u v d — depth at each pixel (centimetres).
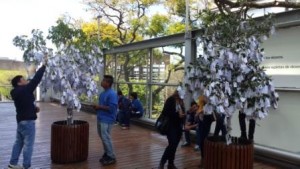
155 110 986
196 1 1280
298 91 588
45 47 553
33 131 492
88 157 607
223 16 434
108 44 703
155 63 994
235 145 432
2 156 609
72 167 542
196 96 436
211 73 409
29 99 484
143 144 743
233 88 408
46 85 551
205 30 443
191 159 618
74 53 576
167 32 1605
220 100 394
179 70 890
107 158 567
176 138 517
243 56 400
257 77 408
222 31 422
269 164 610
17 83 491
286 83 604
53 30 575
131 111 972
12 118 1122
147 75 1031
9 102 1628
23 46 545
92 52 595
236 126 680
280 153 596
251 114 412
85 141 578
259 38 430
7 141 743
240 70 404
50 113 1257
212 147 443
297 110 594
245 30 425
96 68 599
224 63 404
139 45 1046
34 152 635
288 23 583
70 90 550
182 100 514
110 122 557
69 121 571
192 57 791
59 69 544
